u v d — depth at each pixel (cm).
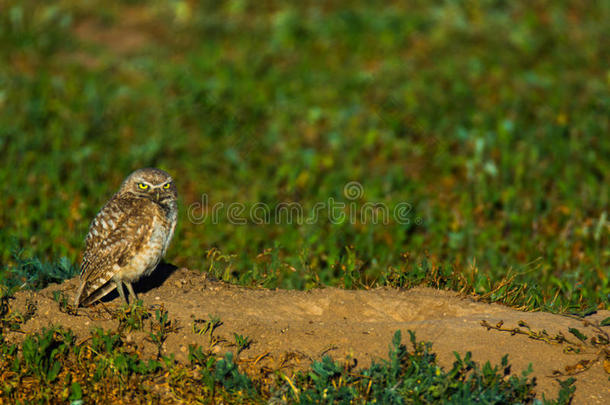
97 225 1349
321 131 2911
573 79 3350
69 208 2041
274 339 1265
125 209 1338
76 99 3148
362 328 1285
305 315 1373
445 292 1443
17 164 2441
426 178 2414
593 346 1215
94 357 1229
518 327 1272
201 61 3616
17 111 2969
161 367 1219
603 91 3139
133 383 1171
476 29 4019
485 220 2072
